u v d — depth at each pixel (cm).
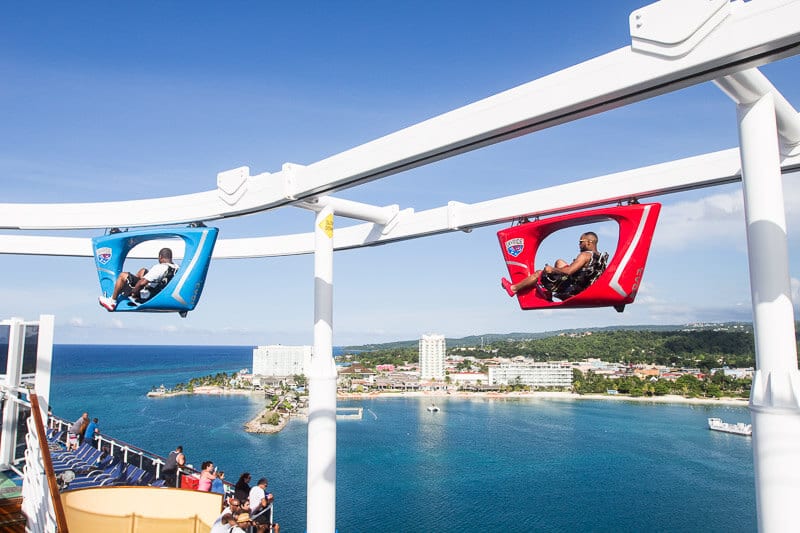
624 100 367
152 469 1102
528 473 7256
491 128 418
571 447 8850
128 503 683
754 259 364
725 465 7562
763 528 336
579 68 372
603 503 5981
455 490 6556
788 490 327
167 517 695
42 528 481
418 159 479
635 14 346
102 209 707
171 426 10362
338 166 536
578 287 499
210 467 927
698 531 5162
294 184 577
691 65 324
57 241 902
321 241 672
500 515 5666
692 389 16462
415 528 5381
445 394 17538
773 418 336
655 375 18038
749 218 372
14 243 894
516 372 19038
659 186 579
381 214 762
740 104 384
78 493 644
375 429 10769
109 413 11856
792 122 448
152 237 666
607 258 495
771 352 348
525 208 662
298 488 6625
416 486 6756
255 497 888
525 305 537
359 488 6694
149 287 648
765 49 304
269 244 912
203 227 645
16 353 851
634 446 8894
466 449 8788
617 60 355
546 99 387
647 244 460
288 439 9281
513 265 543
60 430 1430
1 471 784
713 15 318
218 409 12694
